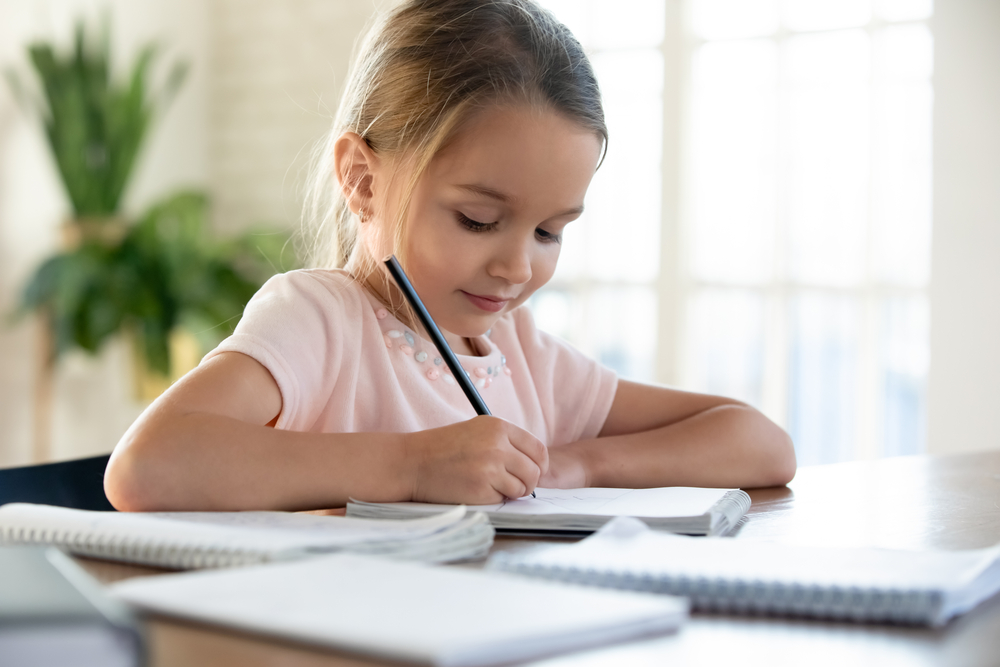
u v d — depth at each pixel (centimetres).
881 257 291
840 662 41
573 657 40
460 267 95
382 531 60
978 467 112
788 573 50
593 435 121
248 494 73
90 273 330
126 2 374
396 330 107
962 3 263
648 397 121
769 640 44
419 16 102
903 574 50
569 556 54
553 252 101
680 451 100
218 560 54
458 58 96
